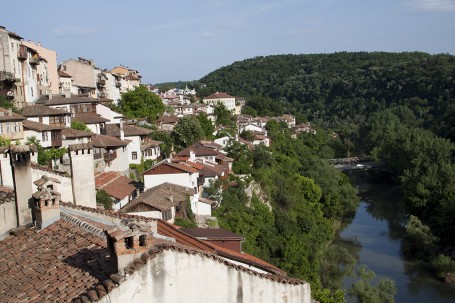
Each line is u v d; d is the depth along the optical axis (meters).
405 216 83.69
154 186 56.84
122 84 138.00
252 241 59.81
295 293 16.23
